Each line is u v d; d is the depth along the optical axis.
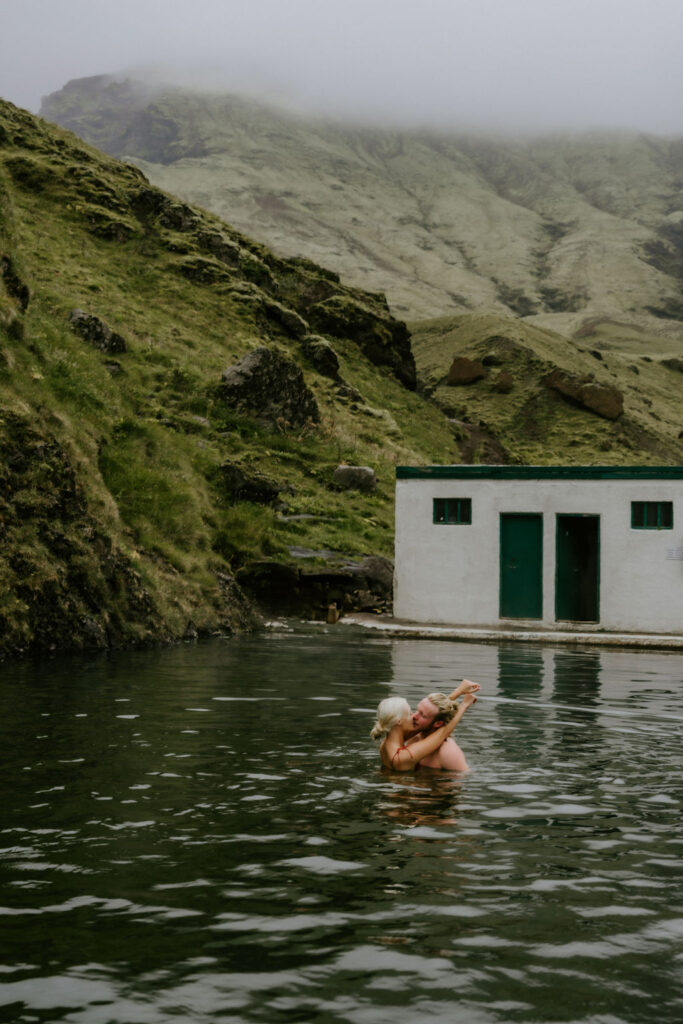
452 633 23.61
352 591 27.98
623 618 25.28
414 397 66.75
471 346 145.12
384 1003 3.81
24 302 28.77
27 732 9.28
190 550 24.53
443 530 26.67
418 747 7.99
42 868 5.32
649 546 25.16
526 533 26.16
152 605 19.80
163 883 5.12
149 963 4.13
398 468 27.09
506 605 26.19
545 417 114.56
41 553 17.39
